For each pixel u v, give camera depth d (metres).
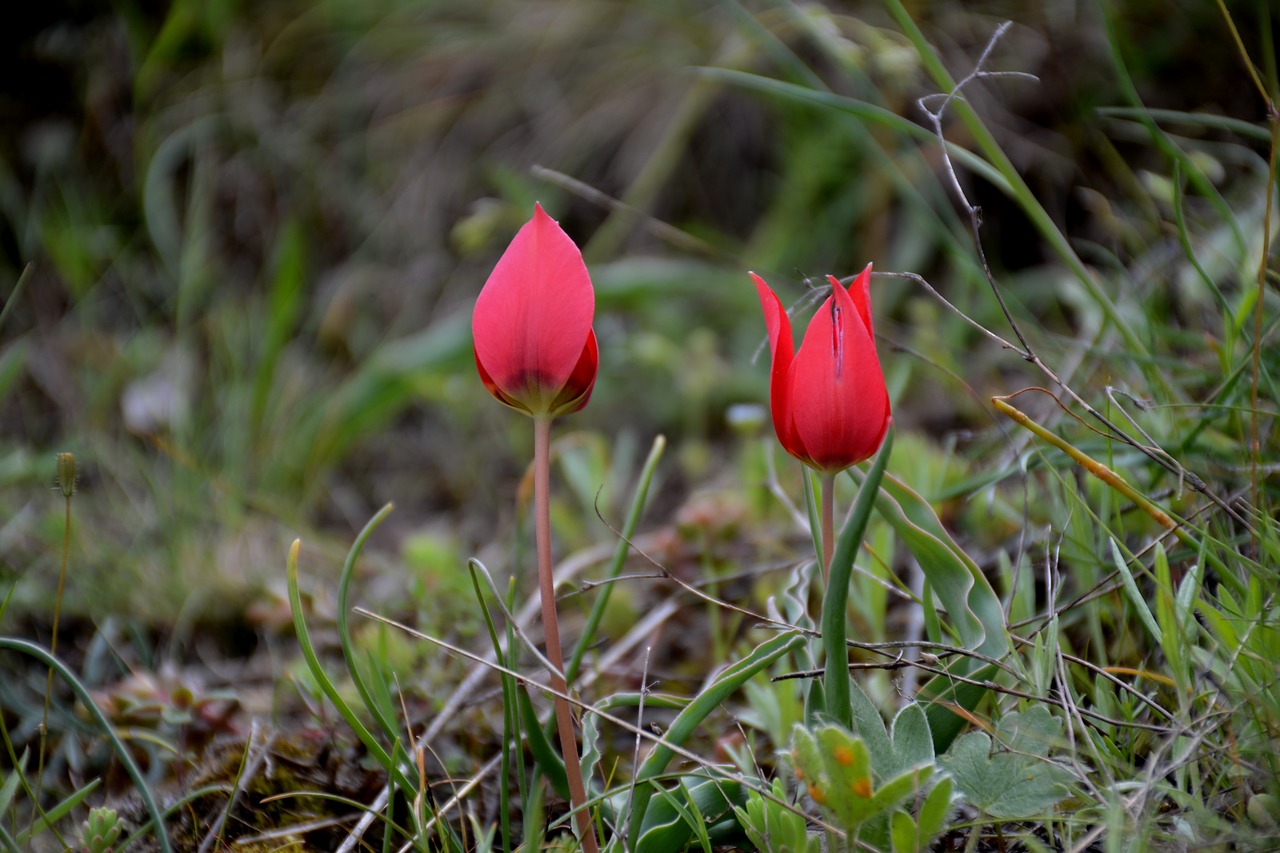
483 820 0.81
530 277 0.71
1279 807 0.72
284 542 1.19
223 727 0.87
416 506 1.44
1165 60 1.35
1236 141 1.23
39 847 0.82
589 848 0.74
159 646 1.02
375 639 0.90
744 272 1.54
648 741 0.85
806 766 0.70
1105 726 0.76
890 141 1.44
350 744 0.84
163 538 1.16
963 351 1.24
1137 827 0.72
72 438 1.35
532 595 1.00
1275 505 0.82
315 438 1.43
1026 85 1.46
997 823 0.73
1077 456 0.76
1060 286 1.23
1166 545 0.83
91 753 0.87
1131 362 0.90
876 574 0.86
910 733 0.72
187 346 1.58
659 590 0.99
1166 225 1.01
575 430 1.52
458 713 0.85
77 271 1.60
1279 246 0.92
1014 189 0.87
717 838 0.74
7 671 0.93
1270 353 0.86
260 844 0.80
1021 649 0.79
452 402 1.50
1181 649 0.75
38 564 1.08
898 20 0.87
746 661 0.73
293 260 1.48
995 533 0.91
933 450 1.03
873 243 1.50
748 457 1.15
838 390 0.71
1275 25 1.25
